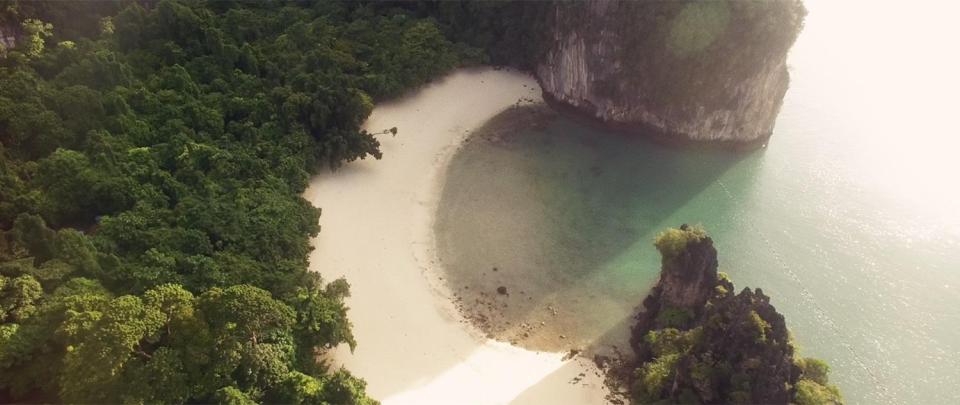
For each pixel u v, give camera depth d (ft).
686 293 173.68
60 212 184.96
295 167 215.72
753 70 230.07
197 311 138.31
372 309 186.19
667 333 164.76
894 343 178.09
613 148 256.11
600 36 245.65
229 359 137.28
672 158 251.39
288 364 152.35
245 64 250.78
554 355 177.17
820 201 226.17
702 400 146.72
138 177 197.47
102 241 172.96
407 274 198.70
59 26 243.40
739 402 139.23
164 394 131.75
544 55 274.77
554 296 195.00
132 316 130.21
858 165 239.09
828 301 191.01
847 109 265.75
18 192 181.16
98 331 125.70
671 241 171.12
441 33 290.56
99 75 221.05
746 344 145.69
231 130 226.79
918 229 211.82
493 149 252.83
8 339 134.72
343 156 229.04
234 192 201.26
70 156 190.08
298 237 191.42
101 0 255.50
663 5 230.48
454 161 245.65
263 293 144.56
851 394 165.27
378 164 239.09
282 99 233.96
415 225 216.74
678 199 231.71
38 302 148.15
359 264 200.13
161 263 167.12
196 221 185.68
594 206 228.22
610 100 257.75
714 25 223.10
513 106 274.98
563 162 248.11
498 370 171.63
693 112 245.45
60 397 133.18
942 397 164.25
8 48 229.04
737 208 225.97
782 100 247.29
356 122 235.40
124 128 210.38
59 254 162.81
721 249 209.56
